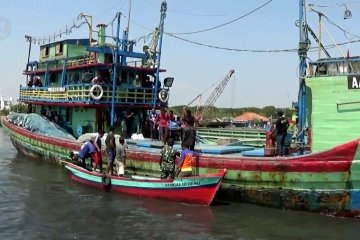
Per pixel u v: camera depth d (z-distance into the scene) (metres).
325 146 15.84
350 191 13.91
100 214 14.91
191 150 17.25
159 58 26.14
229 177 16.27
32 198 17.30
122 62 26.09
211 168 16.67
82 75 27.25
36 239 12.26
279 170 15.10
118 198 17.27
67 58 29.05
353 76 15.22
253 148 19.23
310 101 16.83
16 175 22.77
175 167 17.28
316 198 14.50
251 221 14.03
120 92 25.19
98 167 21.16
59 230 13.12
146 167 18.97
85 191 18.62
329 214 14.45
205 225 13.63
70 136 27.08
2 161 28.28
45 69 31.45
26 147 29.59
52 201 16.78
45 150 26.91
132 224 13.75
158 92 26.95
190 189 15.90
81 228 13.33
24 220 14.14
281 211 15.16
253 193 15.79
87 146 20.53
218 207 15.75
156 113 25.59
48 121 29.39
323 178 14.28
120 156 18.95
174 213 14.95
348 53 15.64
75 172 20.45
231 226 13.52
